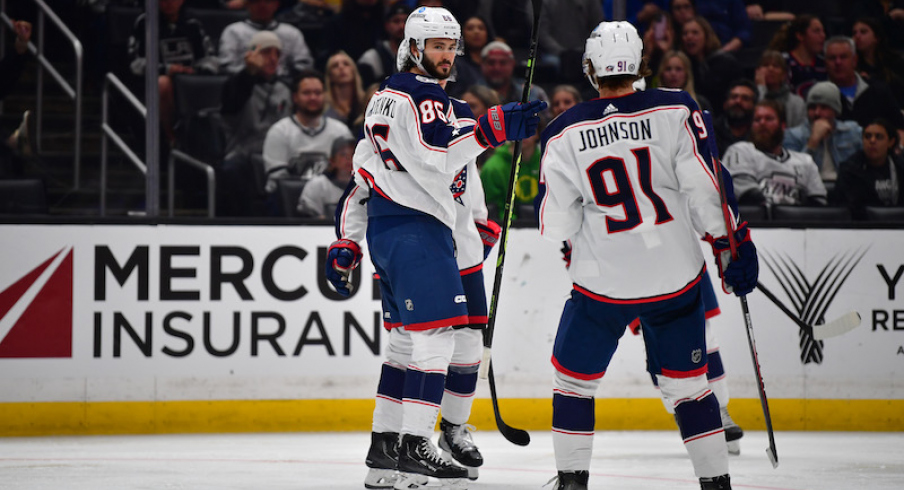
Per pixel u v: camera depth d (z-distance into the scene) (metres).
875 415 18.78
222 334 17.88
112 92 24.17
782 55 23.61
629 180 9.61
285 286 18.00
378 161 11.70
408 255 11.37
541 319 18.38
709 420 9.82
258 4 23.67
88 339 17.59
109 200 22.97
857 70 24.48
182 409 17.78
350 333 18.16
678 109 9.61
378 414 12.18
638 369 18.53
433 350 11.43
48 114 24.61
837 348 18.72
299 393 18.03
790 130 23.52
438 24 11.44
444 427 13.13
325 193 21.70
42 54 23.48
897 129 23.78
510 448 16.09
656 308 9.70
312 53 24.81
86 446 16.11
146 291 17.72
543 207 9.97
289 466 13.94
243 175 22.69
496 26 24.73
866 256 18.78
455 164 11.00
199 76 23.33
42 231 17.47
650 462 14.48
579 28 24.69
